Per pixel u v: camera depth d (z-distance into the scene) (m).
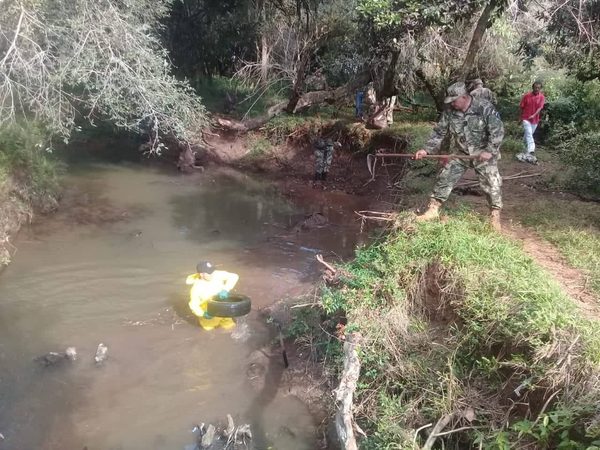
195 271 9.36
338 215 12.91
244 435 5.70
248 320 7.89
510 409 4.78
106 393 6.26
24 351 6.91
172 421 5.89
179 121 10.13
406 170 12.41
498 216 7.45
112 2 9.73
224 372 6.77
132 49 9.31
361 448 5.17
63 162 15.27
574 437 4.21
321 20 16.61
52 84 8.95
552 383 4.52
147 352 7.05
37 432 5.61
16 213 10.41
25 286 8.52
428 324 6.22
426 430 5.12
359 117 17.75
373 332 5.98
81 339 7.23
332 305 6.64
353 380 5.22
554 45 11.77
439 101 16.75
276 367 6.89
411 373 5.59
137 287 8.70
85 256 9.73
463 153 7.29
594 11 10.10
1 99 9.16
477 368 5.34
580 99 15.42
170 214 12.35
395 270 6.58
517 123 16.16
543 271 6.23
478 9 9.69
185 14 17.31
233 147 17.34
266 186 15.18
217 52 18.34
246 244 10.77
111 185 14.14
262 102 19.03
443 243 6.58
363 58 15.71
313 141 17.14
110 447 5.46
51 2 8.88
